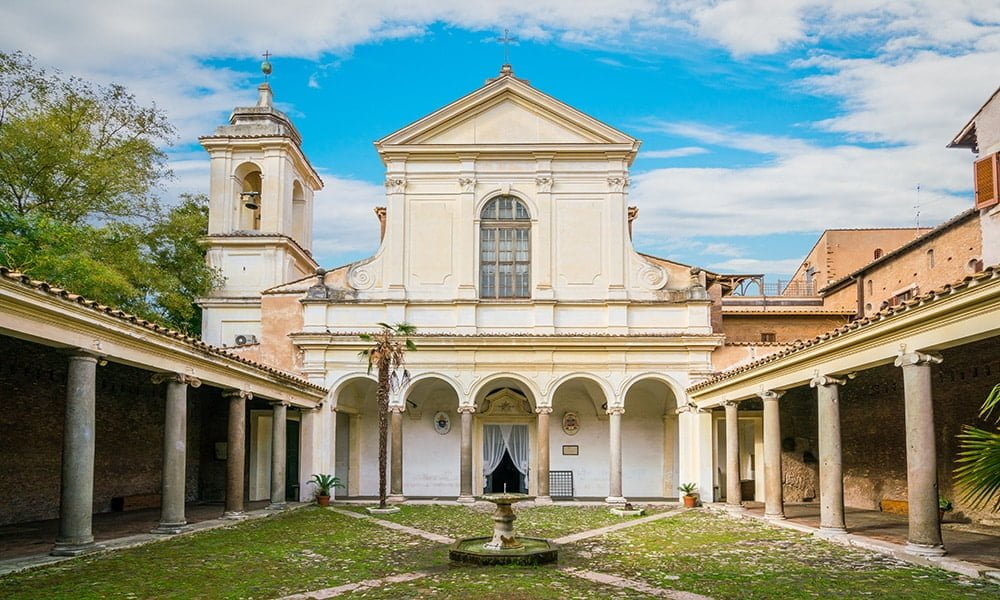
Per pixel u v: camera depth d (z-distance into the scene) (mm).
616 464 28000
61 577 12414
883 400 23375
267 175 33375
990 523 18453
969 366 19125
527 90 30172
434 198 30125
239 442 21188
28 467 19594
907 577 12617
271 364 29188
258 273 32844
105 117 29219
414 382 28734
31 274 22469
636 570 13961
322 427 28484
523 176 30188
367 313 29469
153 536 16828
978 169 22438
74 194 28266
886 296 30672
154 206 30750
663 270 29703
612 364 28703
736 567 14070
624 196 30062
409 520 22266
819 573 13234
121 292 26828
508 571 13922
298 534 18766
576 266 29781
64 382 21094
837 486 17547
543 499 27750
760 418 29078
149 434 24922
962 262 24641
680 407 28469
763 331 34281
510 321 29438
